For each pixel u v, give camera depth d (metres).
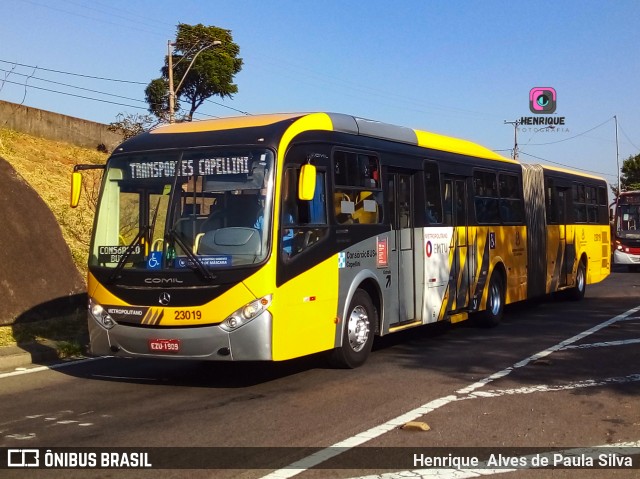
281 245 8.78
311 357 11.19
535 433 7.17
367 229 10.63
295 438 7.02
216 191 8.97
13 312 13.37
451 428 7.34
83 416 7.98
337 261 9.87
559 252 18.58
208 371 10.47
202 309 8.61
